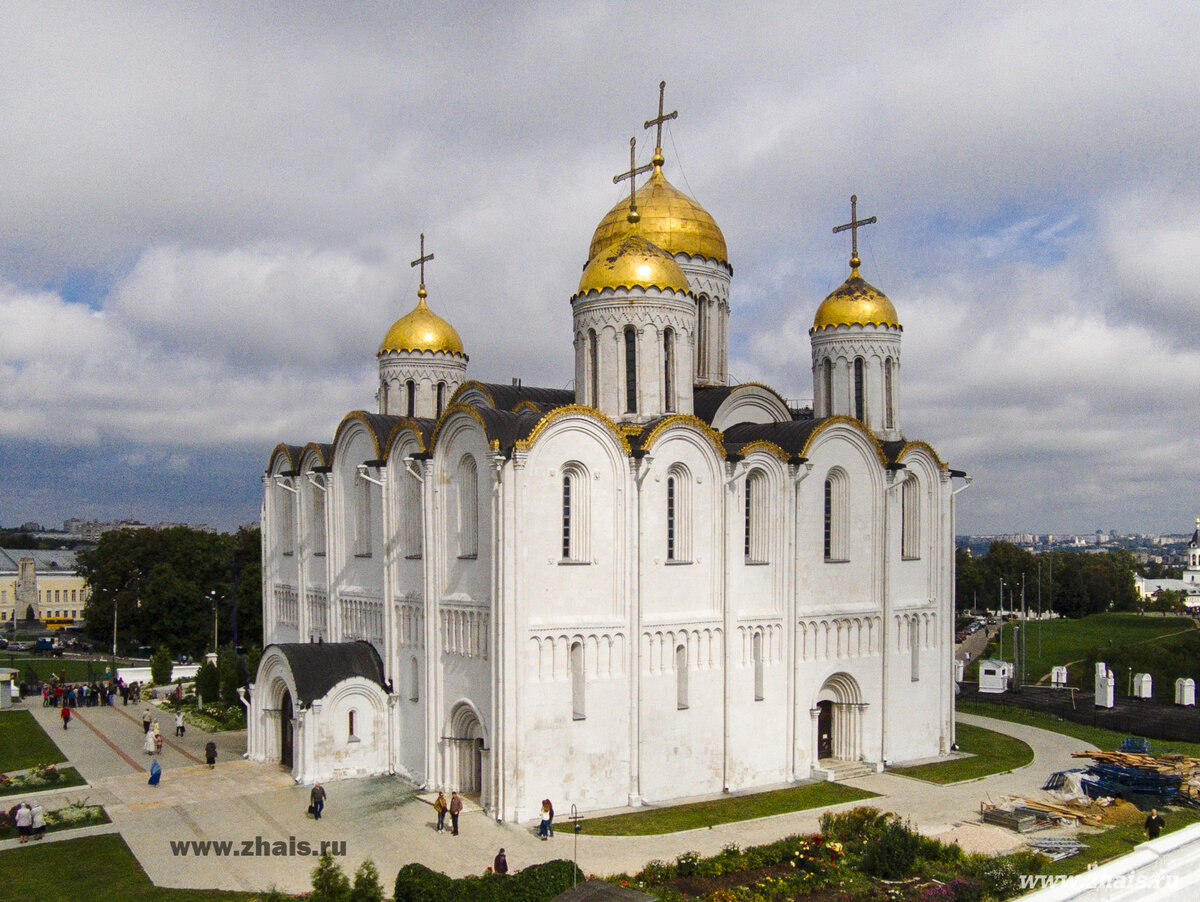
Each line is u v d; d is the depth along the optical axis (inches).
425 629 1879.9
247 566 4552.2
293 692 1947.6
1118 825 1624.0
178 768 2042.3
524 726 1673.2
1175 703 2822.3
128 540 4763.8
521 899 1205.7
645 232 2276.1
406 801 1786.4
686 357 1968.5
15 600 6752.0
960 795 1872.5
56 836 1583.4
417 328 2588.6
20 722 2583.7
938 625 2290.8
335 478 2284.7
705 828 1632.6
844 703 2132.1
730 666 1904.5
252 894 1332.4
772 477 2005.4
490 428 1745.8
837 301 2372.0
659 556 1834.4
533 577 1702.8
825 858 1403.8
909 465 2252.7
